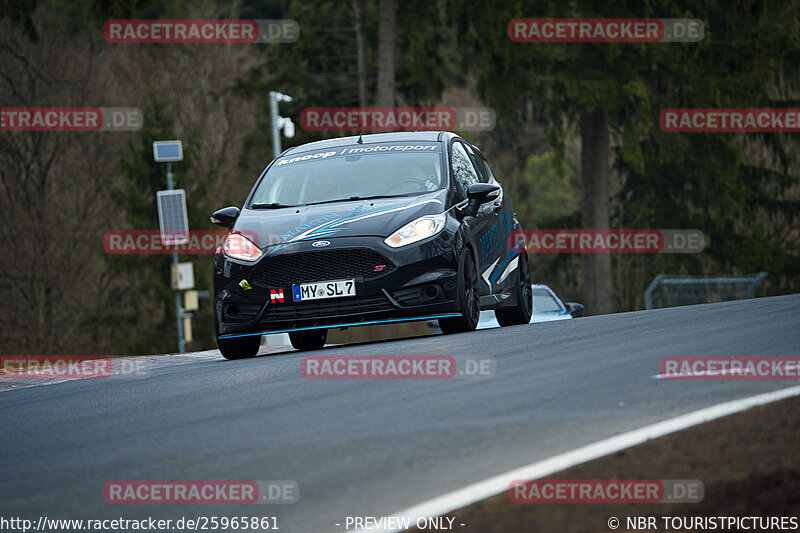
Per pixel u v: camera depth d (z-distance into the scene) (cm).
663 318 3372
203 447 1942
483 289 3794
